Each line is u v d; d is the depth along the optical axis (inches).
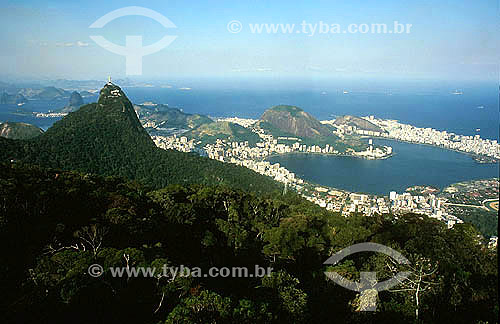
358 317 722.8
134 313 584.1
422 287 771.4
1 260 639.1
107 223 846.5
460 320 711.1
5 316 490.6
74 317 539.5
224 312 517.0
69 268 586.6
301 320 629.6
